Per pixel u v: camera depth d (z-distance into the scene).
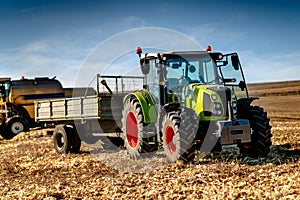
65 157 12.10
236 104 9.55
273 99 55.66
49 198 6.91
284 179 7.14
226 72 10.14
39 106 14.70
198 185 7.29
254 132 9.73
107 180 8.34
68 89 23.28
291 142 12.54
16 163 11.52
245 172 8.18
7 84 21.88
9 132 20.78
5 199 7.12
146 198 6.65
